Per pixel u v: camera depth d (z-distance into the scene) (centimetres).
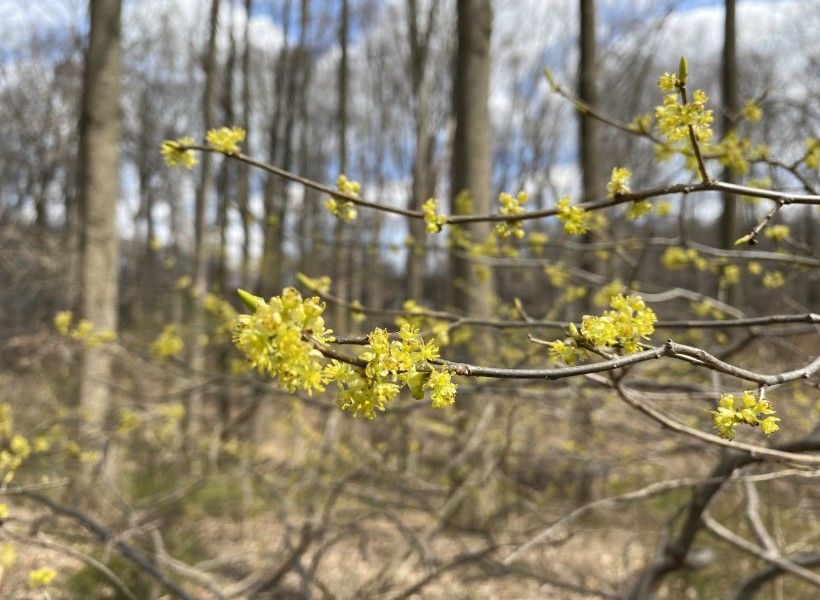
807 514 480
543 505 546
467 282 587
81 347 554
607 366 115
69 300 642
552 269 409
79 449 441
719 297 373
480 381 414
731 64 742
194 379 632
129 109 1698
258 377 491
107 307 622
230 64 1129
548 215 190
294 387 102
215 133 204
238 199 1023
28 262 695
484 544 462
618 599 361
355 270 1511
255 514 584
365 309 272
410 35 1254
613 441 511
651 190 172
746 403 120
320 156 1927
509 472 530
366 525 596
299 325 105
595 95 748
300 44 1291
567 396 386
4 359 584
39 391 564
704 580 477
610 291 372
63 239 739
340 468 529
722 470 286
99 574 417
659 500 591
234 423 553
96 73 634
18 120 1224
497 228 203
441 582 488
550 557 529
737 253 323
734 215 658
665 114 155
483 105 629
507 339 446
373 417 113
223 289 998
